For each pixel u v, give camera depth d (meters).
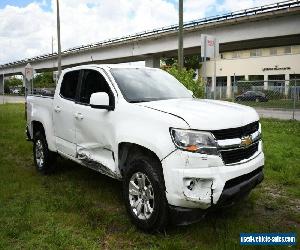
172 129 4.01
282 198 5.55
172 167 3.94
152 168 4.19
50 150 6.59
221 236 4.14
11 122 15.43
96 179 6.45
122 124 4.65
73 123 5.72
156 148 4.07
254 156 4.45
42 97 6.99
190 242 4.11
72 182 6.30
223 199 3.96
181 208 3.98
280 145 9.47
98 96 4.86
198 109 4.37
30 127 7.27
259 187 6.07
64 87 6.25
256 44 36.06
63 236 4.16
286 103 22.38
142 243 4.09
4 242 4.00
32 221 4.57
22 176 6.61
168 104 4.64
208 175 3.87
